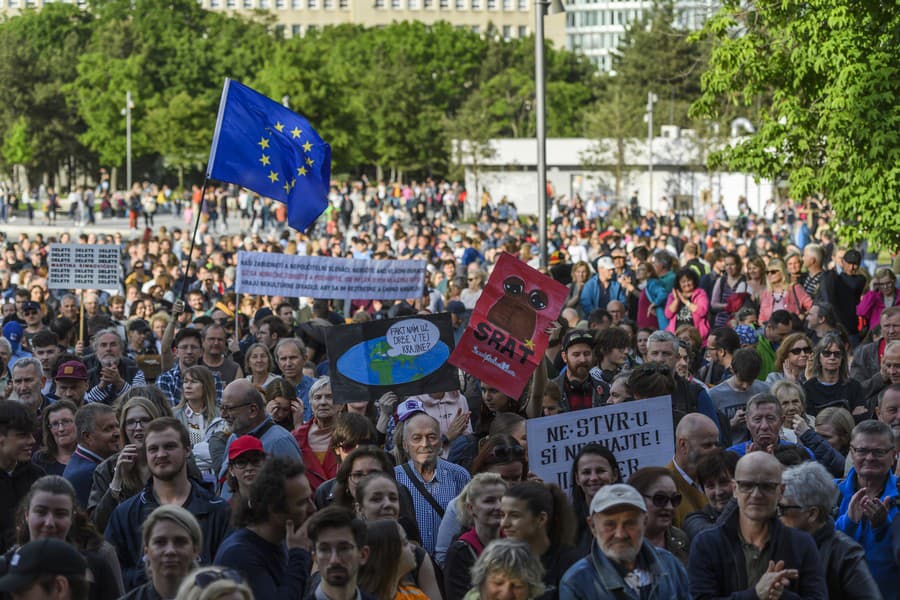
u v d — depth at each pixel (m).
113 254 19.70
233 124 16.05
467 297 22.38
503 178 91.88
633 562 7.20
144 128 99.12
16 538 8.06
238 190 74.94
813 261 19.66
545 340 11.23
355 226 67.06
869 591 7.98
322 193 16.52
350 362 11.84
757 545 7.68
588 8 175.12
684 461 9.65
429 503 9.76
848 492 9.34
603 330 13.72
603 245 36.69
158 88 107.81
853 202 21.91
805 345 13.49
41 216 82.50
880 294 18.83
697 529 8.68
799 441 11.09
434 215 74.31
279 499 7.69
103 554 7.97
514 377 11.20
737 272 20.50
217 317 19.33
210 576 6.33
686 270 19.64
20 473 9.47
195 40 109.38
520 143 91.44
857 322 19.52
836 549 8.08
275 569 7.73
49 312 23.09
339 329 11.87
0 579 6.38
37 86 102.31
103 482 9.76
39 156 102.75
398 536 7.81
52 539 6.50
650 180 80.75
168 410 10.84
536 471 9.56
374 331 11.89
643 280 20.84
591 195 77.00
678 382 12.08
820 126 21.98
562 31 173.25
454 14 166.00
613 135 85.06
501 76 113.00
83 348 17.52
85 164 108.75
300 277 18.02
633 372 10.95
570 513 7.93
